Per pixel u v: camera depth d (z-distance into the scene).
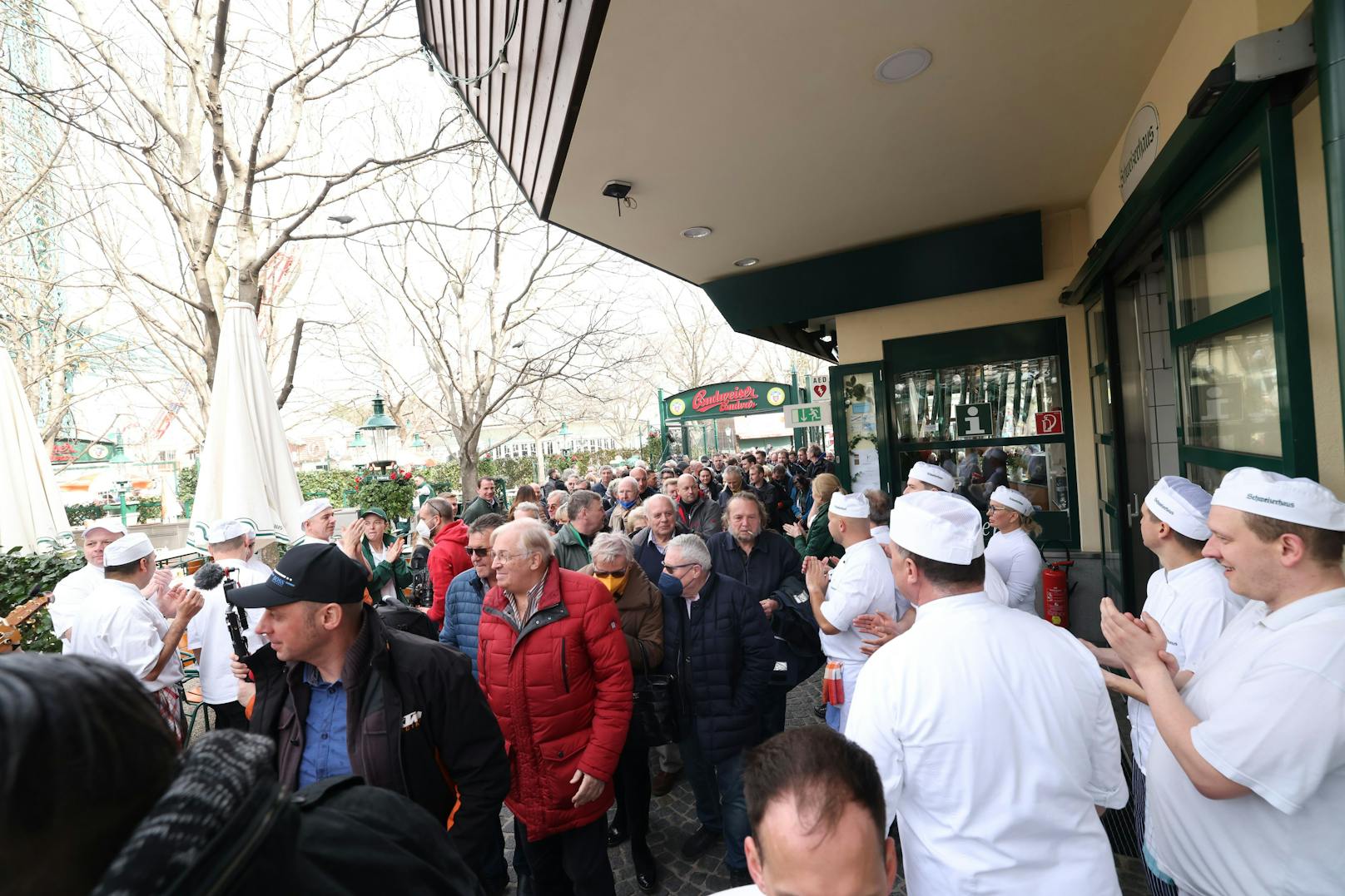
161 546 14.08
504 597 2.68
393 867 0.91
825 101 3.42
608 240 5.62
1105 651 2.15
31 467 6.38
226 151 6.36
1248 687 1.37
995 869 1.41
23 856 0.54
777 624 3.54
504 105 4.20
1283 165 1.98
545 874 2.70
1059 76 3.27
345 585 1.84
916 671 1.51
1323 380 1.93
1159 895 1.81
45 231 8.58
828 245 6.08
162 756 0.64
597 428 44.03
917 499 1.72
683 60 2.96
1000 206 5.39
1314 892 1.33
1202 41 2.60
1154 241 3.84
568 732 2.56
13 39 6.05
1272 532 1.46
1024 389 6.11
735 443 37.66
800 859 0.97
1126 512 4.78
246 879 0.61
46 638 4.41
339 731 1.92
